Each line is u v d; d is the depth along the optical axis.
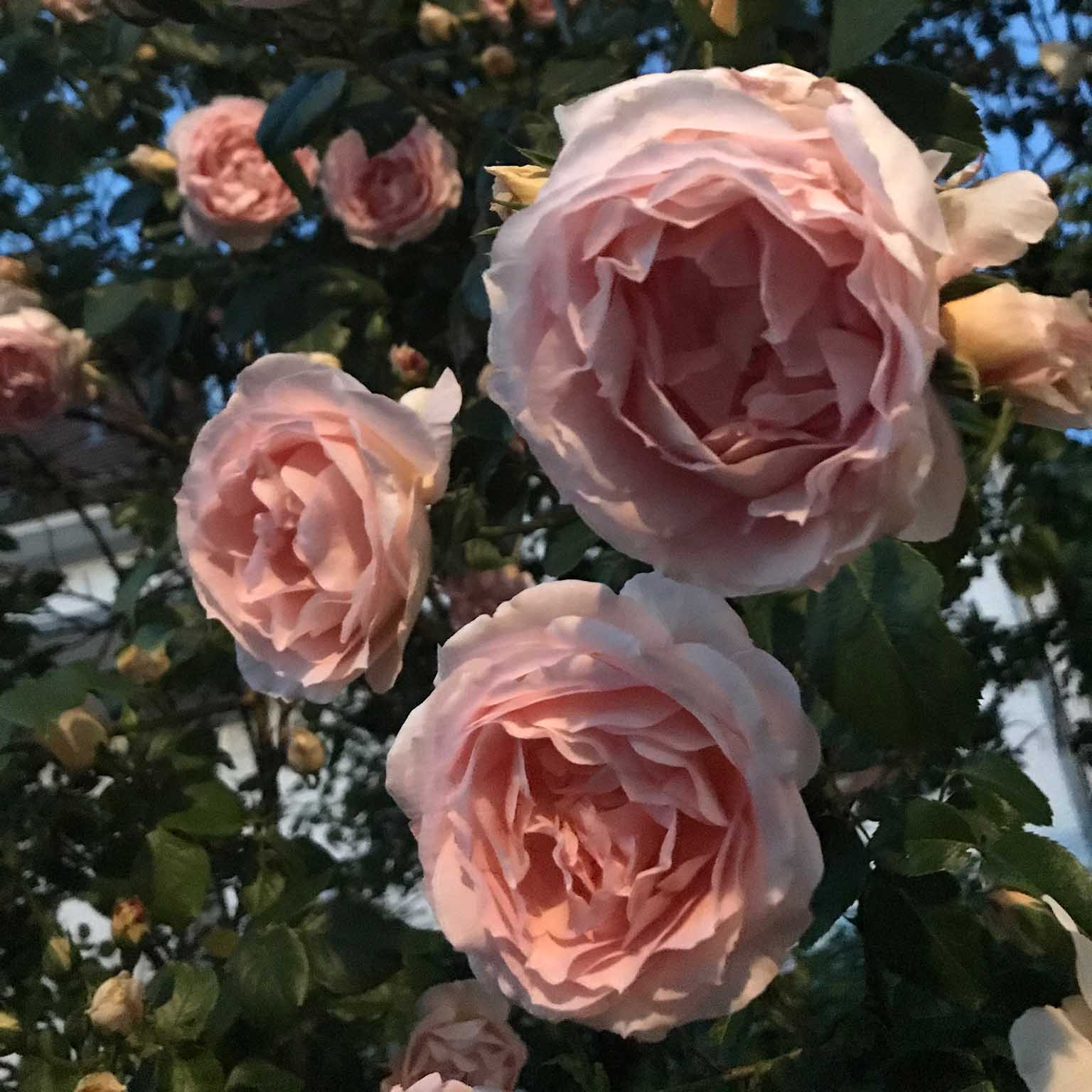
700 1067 0.46
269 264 0.65
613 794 0.33
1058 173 0.57
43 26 0.67
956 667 0.34
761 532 0.29
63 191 0.76
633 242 0.28
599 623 0.31
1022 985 0.35
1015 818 0.37
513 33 0.60
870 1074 0.37
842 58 0.36
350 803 0.71
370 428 0.37
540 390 0.29
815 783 0.38
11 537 0.73
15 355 0.62
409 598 0.37
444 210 0.60
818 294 0.27
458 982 0.46
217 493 0.39
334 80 0.50
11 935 0.50
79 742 0.47
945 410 0.28
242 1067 0.43
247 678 0.39
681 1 0.33
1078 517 0.54
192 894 0.47
